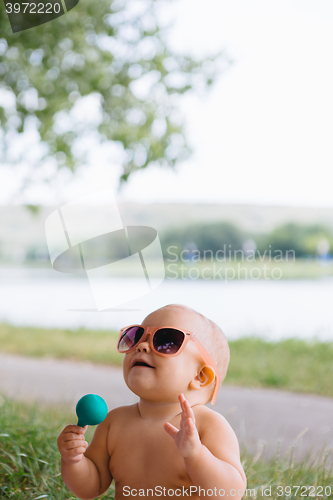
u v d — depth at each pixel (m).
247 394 4.85
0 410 3.28
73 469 1.58
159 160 7.17
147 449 1.55
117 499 1.60
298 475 2.45
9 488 2.18
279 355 6.45
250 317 9.12
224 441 1.50
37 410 3.57
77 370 5.90
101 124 6.97
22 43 5.77
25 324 9.55
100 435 1.67
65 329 8.82
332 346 6.79
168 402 1.58
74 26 6.04
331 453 3.04
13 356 6.86
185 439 1.38
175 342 1.57
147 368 1.55
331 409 4.33
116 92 6.79
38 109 6.50
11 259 33.00
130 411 1.67
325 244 25.39
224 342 1.76
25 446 2.57
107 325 9.23
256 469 2.61
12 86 6.27
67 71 6.41
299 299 11.85
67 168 7.14
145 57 6.82
